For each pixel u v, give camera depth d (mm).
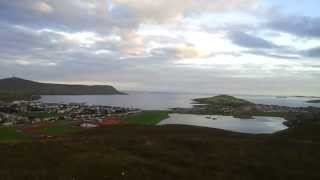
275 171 33125
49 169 30172
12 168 29984
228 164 34844
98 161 32656
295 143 45688
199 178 30172
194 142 43562
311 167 35094
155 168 32188
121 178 28922
